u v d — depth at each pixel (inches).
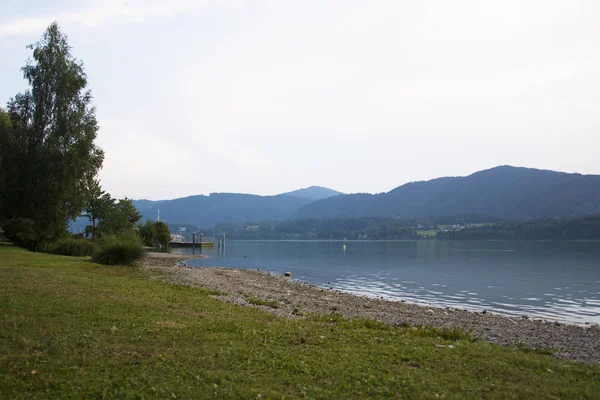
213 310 561.9
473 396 285.0
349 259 2864.2
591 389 313.7
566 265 2233.0
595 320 894.4
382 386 294.8
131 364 318.3
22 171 1584.6
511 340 592.7
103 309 493.7
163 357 334.0
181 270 1325.0
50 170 1579.7
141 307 526.6
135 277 917.8
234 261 2568.9
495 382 317.4
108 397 261.6
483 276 1768.0
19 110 1638.8
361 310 828.0
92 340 371.6
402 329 564.1
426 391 289.0
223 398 265.0
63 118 1622.8
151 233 3452.3
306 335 436.5
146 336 393.7
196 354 346.9
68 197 1630.2
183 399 261.6
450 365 354.6
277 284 1288.1
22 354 325.7
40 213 1582.2
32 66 1653.5
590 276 1749.5
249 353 355.3
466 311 942.4
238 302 709.9
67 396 260.2
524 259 2679.6
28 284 631.8
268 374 309.1
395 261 2647.6
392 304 993.5
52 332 386.9
